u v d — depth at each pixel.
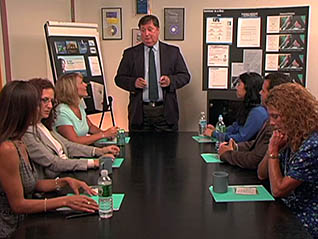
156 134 3.50
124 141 3.05
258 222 1.51
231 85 4.36
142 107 4.00
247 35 4.25
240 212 1.61
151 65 4.00
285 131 1.78
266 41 4.22
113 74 4.98
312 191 1.73
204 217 1.56
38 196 1.87
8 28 3.83
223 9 4.30
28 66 4.17
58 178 2.01
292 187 1.72
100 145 3.01
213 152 2.74
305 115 1.74
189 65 4.84
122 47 4.92
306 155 1.68
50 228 1.47
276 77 2.34
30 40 4.19
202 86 4.56
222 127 3.13
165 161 2.50
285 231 1.43
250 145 2.59
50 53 4.02
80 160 2.31
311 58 4.57
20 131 1.82
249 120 2.78
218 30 4.30
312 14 4.52
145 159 2.56
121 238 1.38
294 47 4.15
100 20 4.90
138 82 3.87
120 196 1.82
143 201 1.75
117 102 5.04
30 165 1.92
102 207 1.56
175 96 4.04
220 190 1.84
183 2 4.73
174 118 4.04
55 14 4.55
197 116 4.92
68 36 4.22
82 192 1.89
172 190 1.91
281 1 4.59
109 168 2.20
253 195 1.81
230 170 2.28
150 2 4.77
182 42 4.80
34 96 1.82
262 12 4.19
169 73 4.03
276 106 1.78
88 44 4.41
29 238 1.38
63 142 2.66
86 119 3.43
